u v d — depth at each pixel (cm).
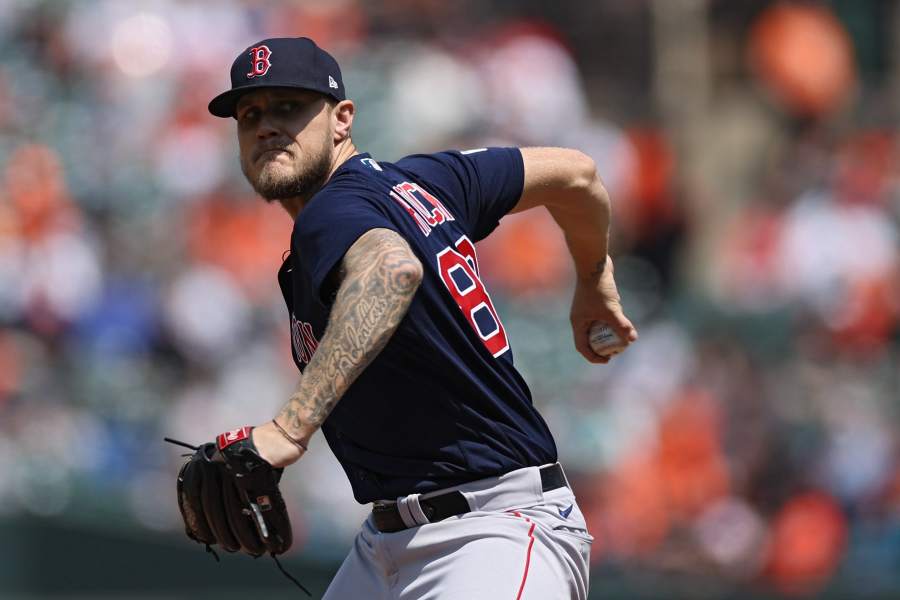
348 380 955
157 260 3531
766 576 2936
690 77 4828
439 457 1077
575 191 1213
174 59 4097
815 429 3200
